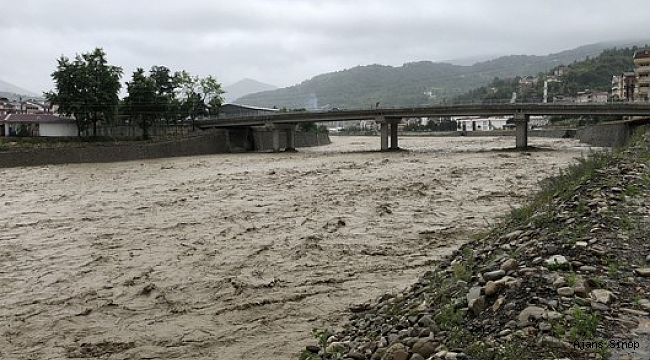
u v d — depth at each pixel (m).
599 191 12.55
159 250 19.67
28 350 11.32
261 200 32.00
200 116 103.75
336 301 13.50
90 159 68.88
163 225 24.73
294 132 106.69
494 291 7.91
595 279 7.54
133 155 73.62
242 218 25.94
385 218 24.62
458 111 80.81
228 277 15.87
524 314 6.81
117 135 87.88
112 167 60.78
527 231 11.33
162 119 96.25
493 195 30.69
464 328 7.26
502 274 8.57
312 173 47.75
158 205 31.16
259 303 13.55
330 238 20.72
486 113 79.19
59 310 13.66
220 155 82.56
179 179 45.91
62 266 17.94
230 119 95.69
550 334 6.21
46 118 87.88
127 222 25.91
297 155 77.44
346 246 19.30
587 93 161.38
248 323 12.34
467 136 155.88
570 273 7.82
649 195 12.02
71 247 20.77
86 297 14.59
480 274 9.20
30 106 126.69
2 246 21.23
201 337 11.65
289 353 10.48
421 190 33.88
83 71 76.25
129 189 39.62
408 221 23.73
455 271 10.45
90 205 32.03
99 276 16.56
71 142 75.50
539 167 46.47
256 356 10.52
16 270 17.62
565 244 9.16
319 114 88.62
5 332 12.30
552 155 61.41
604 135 81.81
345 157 69.44
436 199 30.02
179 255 18.80
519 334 6.41
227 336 11.64
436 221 23.53
